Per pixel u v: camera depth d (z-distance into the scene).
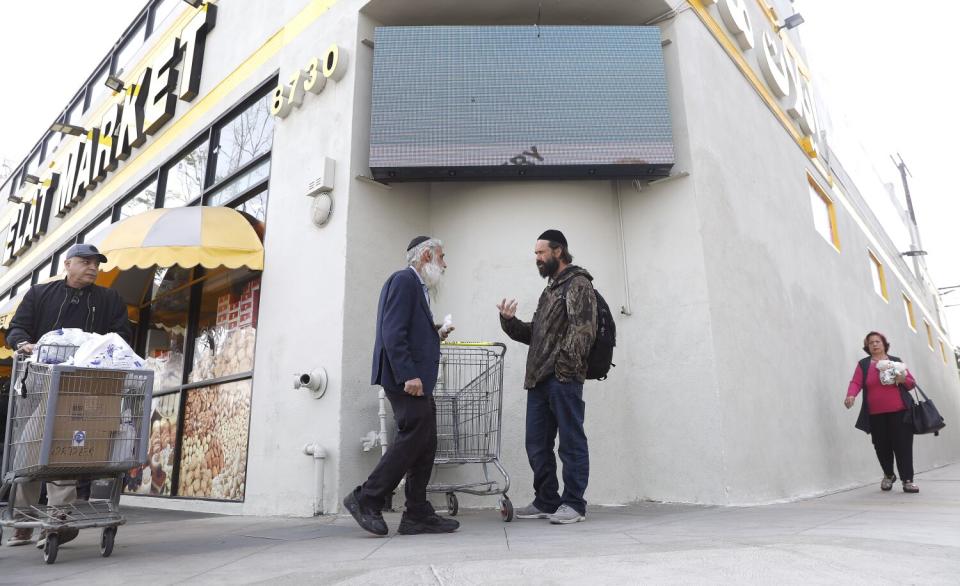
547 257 3.99
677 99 5.39
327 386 4.86
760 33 7.71
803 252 7.44
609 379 5.08
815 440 6.31
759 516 3.77
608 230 5.43
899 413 5.82
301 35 6.30
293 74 6.22
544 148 5.07
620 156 5.08
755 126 6.82
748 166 6.34
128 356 3.16
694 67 5.62
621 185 5.54
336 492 4.58
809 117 8.92
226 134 7.39
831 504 4.68
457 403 4.31
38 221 12.37
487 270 5.23
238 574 2.35
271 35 6.87
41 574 2.60
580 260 5.24
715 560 2.09
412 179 5.20
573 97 5.20
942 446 13.24
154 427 7.11
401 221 5.42
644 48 5.34
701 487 4.68
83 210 10.60
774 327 6.02
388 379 3.34
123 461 3.06
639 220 5.39
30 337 3.66
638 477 4.96
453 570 2.10
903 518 3.35
